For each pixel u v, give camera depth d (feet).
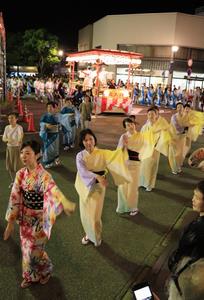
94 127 47.42
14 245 14.35
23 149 10.38
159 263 13.42
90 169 13.71
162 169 27.20
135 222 17.12
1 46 58.44
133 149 17.04
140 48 103.19
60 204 10.12
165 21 97.71
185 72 100.73
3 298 11.03
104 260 13.50
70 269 12.78
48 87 79.97
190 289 6.89
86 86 66.59
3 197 19.44
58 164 26.91
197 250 7.18
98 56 57.16
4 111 56.34
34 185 10.48
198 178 25.12
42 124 25.40
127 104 62.59
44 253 11.53
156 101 87.30
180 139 25.70
